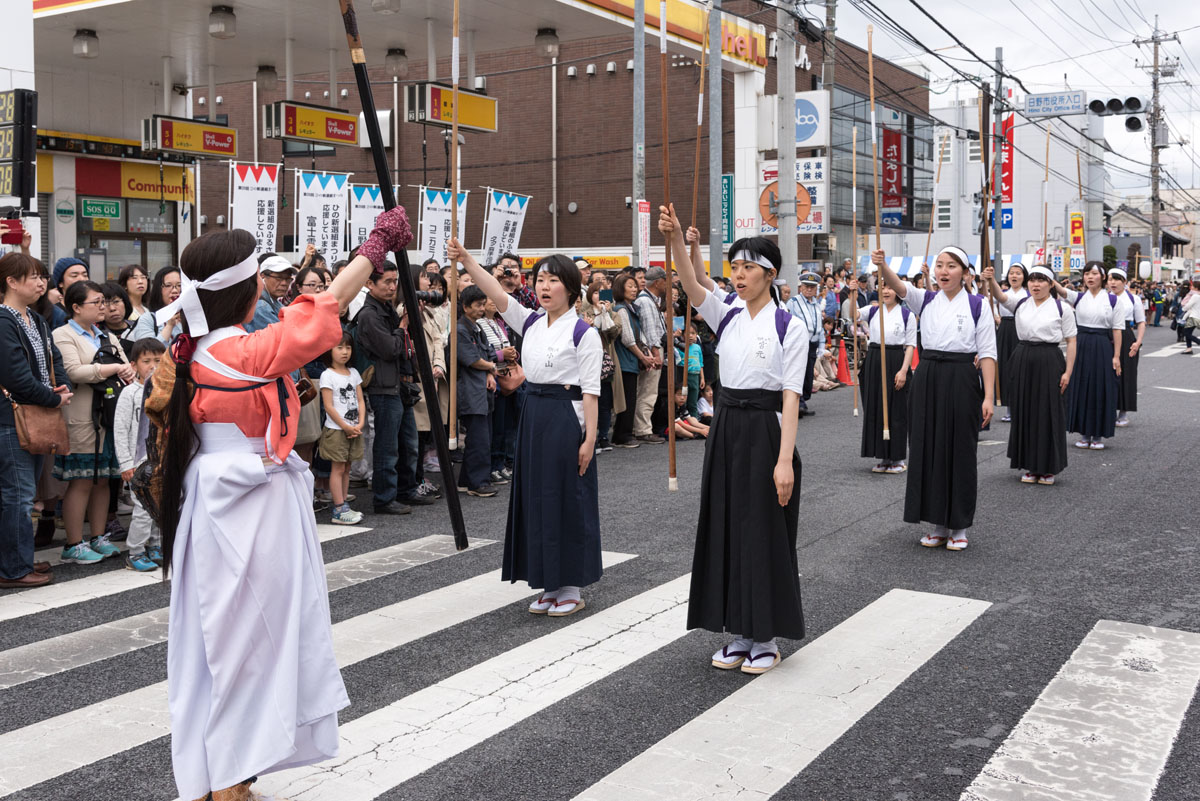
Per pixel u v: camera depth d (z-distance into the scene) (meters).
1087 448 11.37
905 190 36.41
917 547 7.03
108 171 17.05
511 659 4.92
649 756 3.87
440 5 14.14
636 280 11.45
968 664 4.81
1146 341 31.09
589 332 5.51
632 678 4.68
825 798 3.54
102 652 5.08
